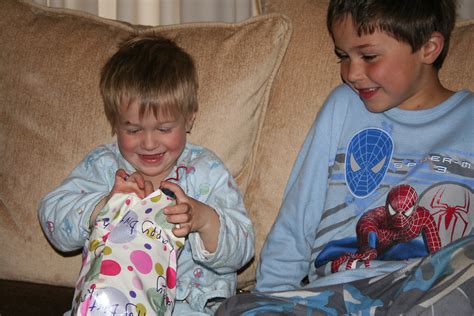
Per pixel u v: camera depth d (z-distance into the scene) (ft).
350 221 5.07
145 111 4.75
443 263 4.04
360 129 5.19
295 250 5.20
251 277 5.60
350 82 4.94
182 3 7.30
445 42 5.08
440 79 5.24
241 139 5.41
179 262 5.08
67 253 5.36
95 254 4.14
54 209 4.96
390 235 4.93
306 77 5.40
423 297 3.84
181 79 4.91
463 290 3.77
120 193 4.39
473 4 7.16
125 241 4.14
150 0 7.34
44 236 5.36
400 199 4.93
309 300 4.25
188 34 5.48
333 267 4.96
